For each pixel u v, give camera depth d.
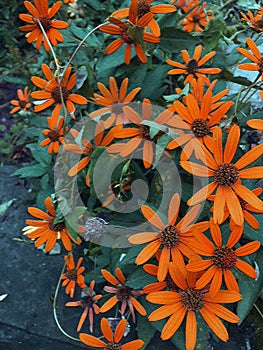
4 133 0.44
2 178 0.36
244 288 0.22
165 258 0.21
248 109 0.27
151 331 0.24
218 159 0.20
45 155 0.32
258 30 0.29
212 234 0.20
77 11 0.40
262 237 0.22
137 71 0.27
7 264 0.29
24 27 0.26
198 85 0.23
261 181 0.25
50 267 0.29
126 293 0.23
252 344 0.25
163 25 0.28
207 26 0.29
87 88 0.26
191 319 0.21
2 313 0.27
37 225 0.25
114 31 0.24
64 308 0.27
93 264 0.29
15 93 0.48
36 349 0.26
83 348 0.26
